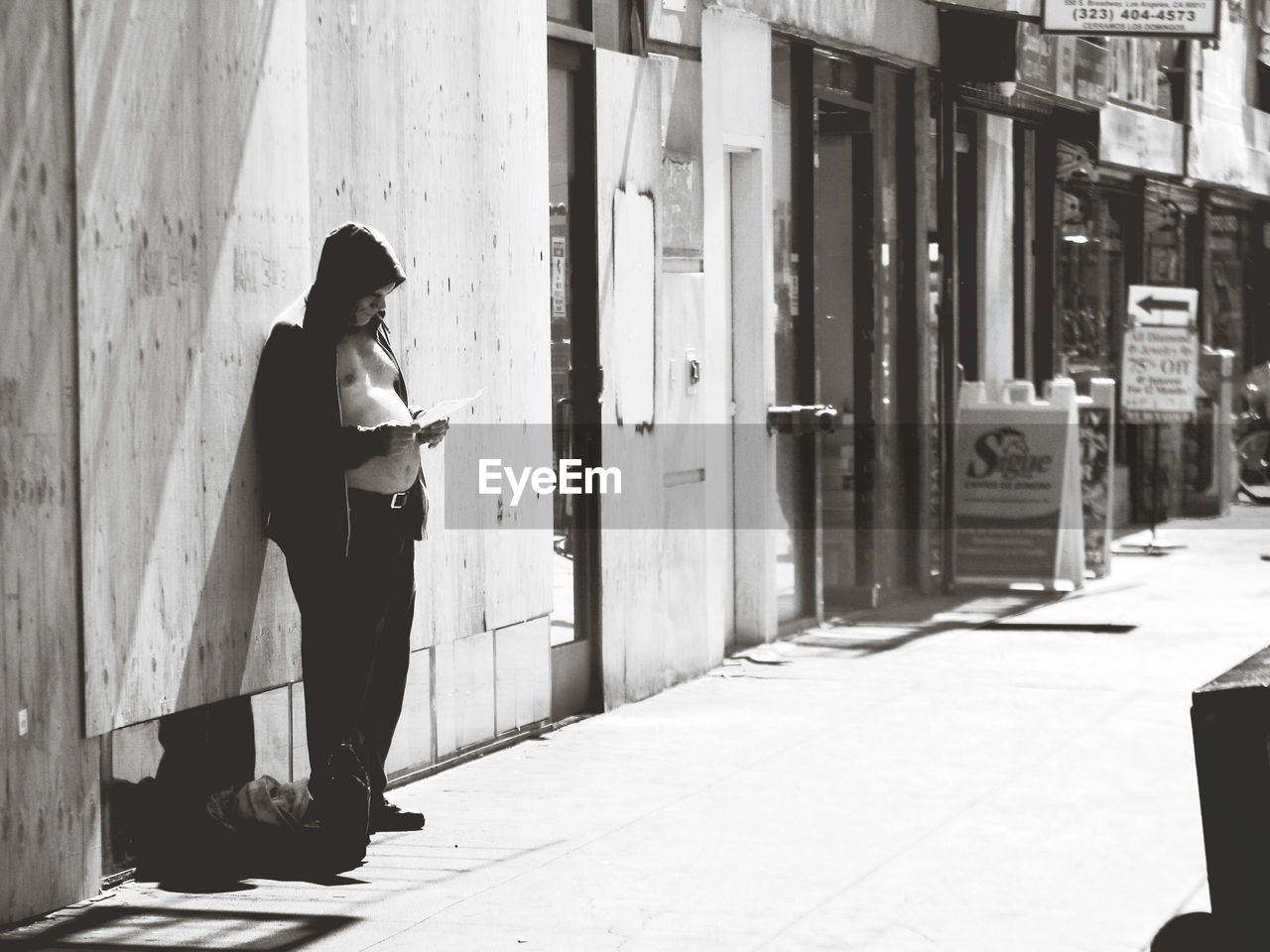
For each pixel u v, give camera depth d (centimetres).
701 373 1297
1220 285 3025
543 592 1084
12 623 683
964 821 869
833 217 1611
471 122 998
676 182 1262
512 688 1065
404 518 821
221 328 791
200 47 777
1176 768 983
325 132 872
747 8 1357
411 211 940
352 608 797
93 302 715
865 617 1598
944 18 1734
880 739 1066
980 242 1920
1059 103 2039
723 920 709
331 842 784
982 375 1931
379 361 821
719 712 1159
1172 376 2108
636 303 1202
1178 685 1241
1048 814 881
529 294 1063
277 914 713
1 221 671
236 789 803
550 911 721
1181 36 1753
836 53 1588
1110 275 2444
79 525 711
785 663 1350
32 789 696
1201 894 745
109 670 727
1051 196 2123
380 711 845
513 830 856
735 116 1368
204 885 755
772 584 1430
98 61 716
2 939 675
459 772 991
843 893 747
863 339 1662
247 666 812
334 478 787
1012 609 1642
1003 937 689
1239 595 1720
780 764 1002
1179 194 2764
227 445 795
